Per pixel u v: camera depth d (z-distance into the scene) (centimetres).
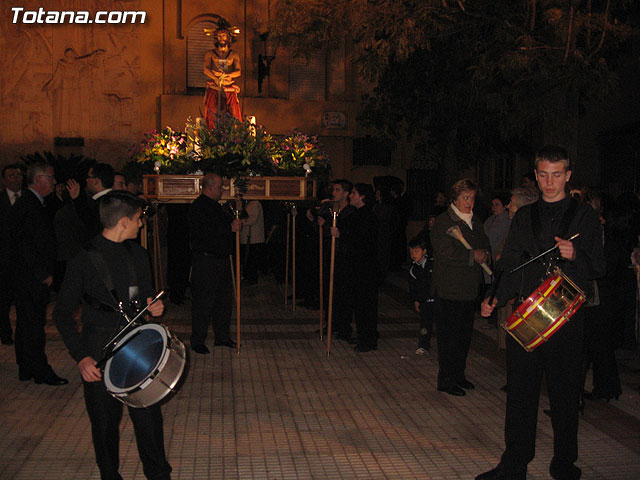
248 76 1830
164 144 938
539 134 1592
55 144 1739
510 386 441
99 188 732
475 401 644
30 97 1723
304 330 961
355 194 841
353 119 1853
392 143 1653
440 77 1455
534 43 1142
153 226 1073
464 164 1667
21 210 652
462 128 1572
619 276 628
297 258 1215
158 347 377
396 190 1630
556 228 439
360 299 835
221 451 514
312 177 947
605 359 623
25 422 574
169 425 570
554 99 1242
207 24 1805
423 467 488
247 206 1338
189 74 1805
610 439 543
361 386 691
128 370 376
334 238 820
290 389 678
